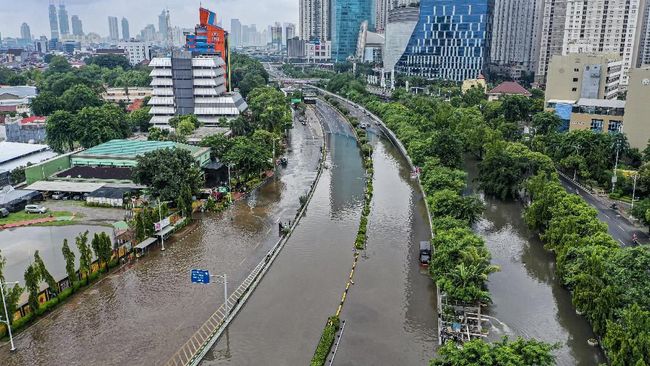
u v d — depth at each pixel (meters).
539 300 79.75
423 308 77.12
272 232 108.12
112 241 99.31
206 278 74.00
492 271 78.56
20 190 129.88
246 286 83.38
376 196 135.25
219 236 105.75
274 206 125.88
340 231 109.44
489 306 77.56
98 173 139.88
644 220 102.62
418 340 68.69
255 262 92.88
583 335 69.94
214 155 150.38
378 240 103.94
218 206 122.56
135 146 156.62
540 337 69.38
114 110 196.38
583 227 87.44
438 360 53.69
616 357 55.75
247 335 69.94
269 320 73.62
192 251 97.94
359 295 80.94
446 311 73.62
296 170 162.38
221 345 67.62
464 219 101.88
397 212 121.94
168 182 114.94
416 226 112.12
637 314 57.72
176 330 70.75
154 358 64.56
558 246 87.31
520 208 126.00
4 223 113.56
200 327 71.50
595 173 137.25
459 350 53.34
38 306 73.88
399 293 81.75
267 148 159.00
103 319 73.75
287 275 87.75
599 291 67.75
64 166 147.25
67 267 80.44
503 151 140.88
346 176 156.25
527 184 123.50
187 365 62.81
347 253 97.38
